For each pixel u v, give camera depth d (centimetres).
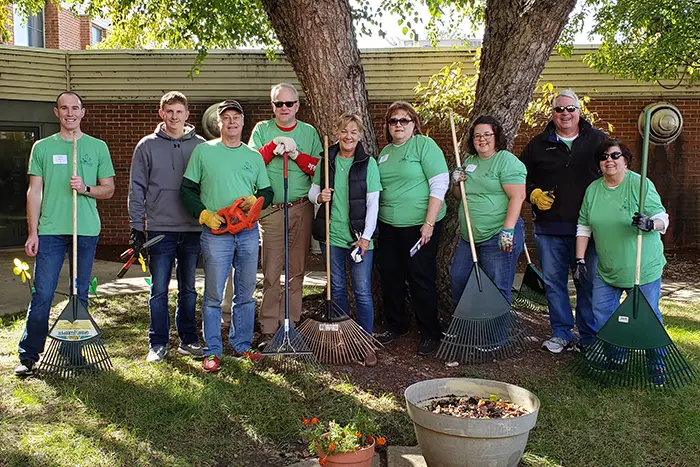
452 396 335
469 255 465
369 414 372
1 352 478
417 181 449
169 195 443
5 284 777
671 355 407
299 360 432
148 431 348
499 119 507
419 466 317
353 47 505
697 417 366
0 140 1073
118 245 1114
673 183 1048
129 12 1041
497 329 441
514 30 492
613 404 383
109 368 429
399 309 495
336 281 463
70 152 421
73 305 420
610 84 1029
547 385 412
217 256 425
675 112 1001
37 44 1642
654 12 778
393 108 448
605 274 435
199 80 1076
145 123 1095
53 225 418
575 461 326
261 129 477
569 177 460
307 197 477
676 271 882
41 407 373
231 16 926
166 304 460
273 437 352
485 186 448
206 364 429
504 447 284
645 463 324
